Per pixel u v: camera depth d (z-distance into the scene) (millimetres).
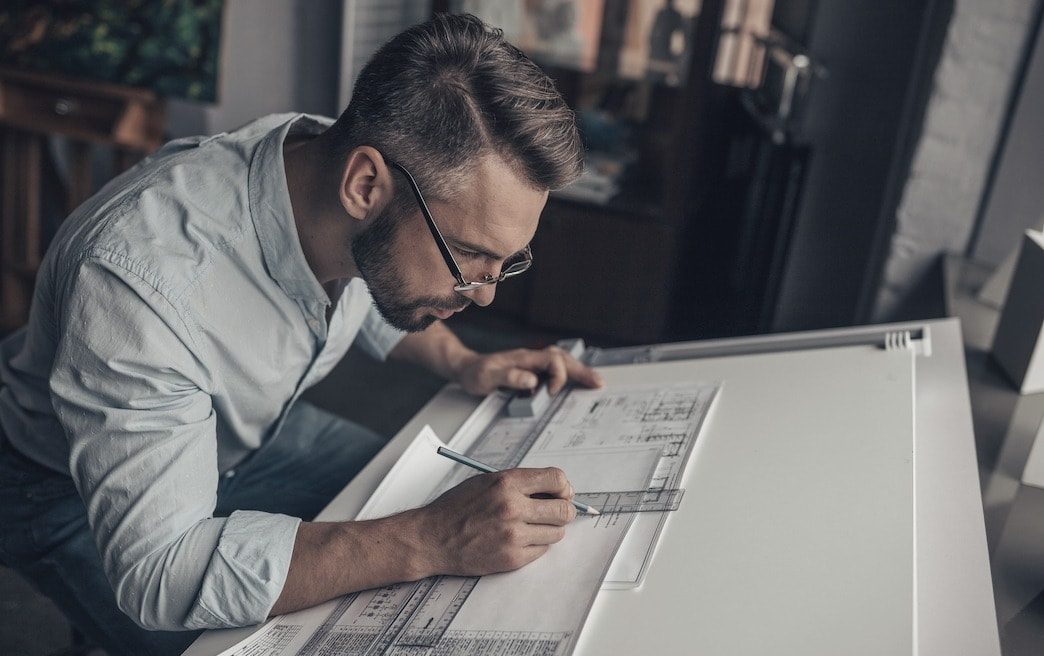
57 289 1026
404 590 888
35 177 2746
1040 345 1327
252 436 1228
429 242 954
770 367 1214
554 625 779
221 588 877
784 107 2637
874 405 1071
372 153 929
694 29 2611
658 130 3107
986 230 2199
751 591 790
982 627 753
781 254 2717
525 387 1241
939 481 963
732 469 978
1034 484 1081
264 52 3227
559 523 899
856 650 708
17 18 2678
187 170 1062
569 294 2932
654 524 903
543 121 903
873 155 2863
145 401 921
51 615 1788
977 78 2117
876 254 2668
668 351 1322
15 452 1184
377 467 1101
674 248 2809
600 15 2957
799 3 2645
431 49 920
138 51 2617
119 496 913
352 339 1344
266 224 1042
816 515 878
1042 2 2014
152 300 943
